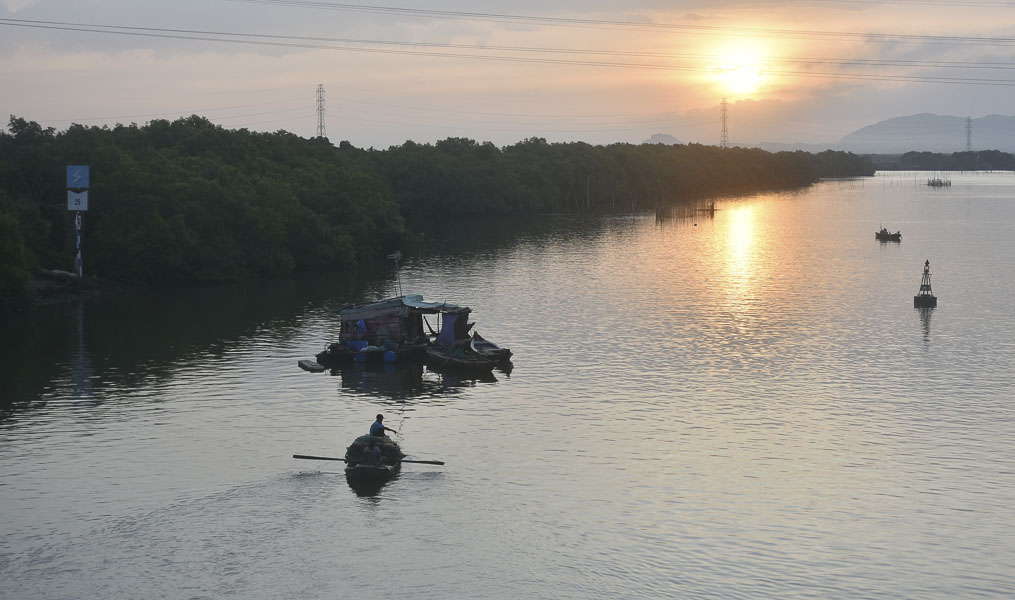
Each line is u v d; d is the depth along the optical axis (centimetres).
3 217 11388
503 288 13662
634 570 4756
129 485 5816
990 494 5731
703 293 13138
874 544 5059
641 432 6862
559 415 7288
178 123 18812
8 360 9000
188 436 6750
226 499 5600
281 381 8312
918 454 6412
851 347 9638
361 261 16700
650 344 9794
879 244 19575
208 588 4547
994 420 7138
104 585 4575
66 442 6594
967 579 4694
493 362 8650
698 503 5578
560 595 4509
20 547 4966
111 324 10862
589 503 5566
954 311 11688
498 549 4969
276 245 15025
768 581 4656
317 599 4456
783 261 16762
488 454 6391
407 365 8981
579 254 17925
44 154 14012
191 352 9419
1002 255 17525
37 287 12344
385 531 5172
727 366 8838
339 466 6150
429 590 4550
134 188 13700
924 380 8319
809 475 6025
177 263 13662
